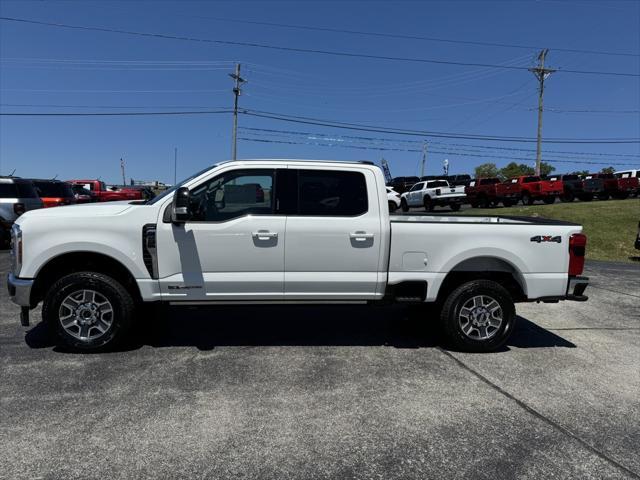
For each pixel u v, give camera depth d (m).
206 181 5.11
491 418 3.91
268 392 4.29
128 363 4.89
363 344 5.68
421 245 5.32
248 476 3.07
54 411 3.85
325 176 5.25
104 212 5.02
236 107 41.47
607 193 29.64
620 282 10.11
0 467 3.10
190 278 5.06
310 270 5.20
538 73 38.97
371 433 3.63
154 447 3.37
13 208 12.80
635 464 3.30
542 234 5.46
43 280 5.17
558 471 3.20
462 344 5.45
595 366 5.14
